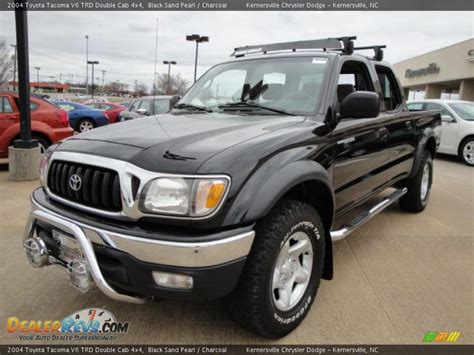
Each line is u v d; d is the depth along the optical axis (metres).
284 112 3.06
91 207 2.28
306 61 3.34
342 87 3.30
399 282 3.28
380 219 4.98
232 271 2.08
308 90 3.13
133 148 2.27
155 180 2.05
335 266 3.57
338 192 3.11
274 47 3.98
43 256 2.52
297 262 2.58
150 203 2.05
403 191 4.80
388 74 4.30
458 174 8.46
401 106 4.50
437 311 2.86
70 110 13.70
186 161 2.10
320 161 2.70
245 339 2.51
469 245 4.12
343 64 3.32
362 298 3.01
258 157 2.25
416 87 36.53
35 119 7.40
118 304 2.87
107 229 2.12
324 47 3.65
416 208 5.15
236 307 2.31
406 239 4.27
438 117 5.74
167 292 2.05
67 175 2.43
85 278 2.21
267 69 3.46
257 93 3.33
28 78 6.48
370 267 3.56
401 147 4.32
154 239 2.00
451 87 33.22
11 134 7.18
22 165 6.49
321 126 2.84
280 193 2.23
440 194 6.47
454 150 10.05
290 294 2.53
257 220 2.16
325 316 2.77
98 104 15.98
